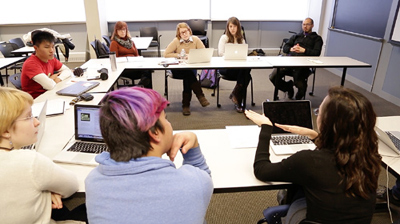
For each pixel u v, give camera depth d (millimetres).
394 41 3980
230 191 1268
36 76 2547
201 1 6543
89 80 2830
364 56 4746
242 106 3771
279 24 6945
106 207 686
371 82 4602
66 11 6312
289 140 1624
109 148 723
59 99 2229
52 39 2660
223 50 4070
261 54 6473
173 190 693
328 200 1000
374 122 982
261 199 2193
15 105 1056
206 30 6734
